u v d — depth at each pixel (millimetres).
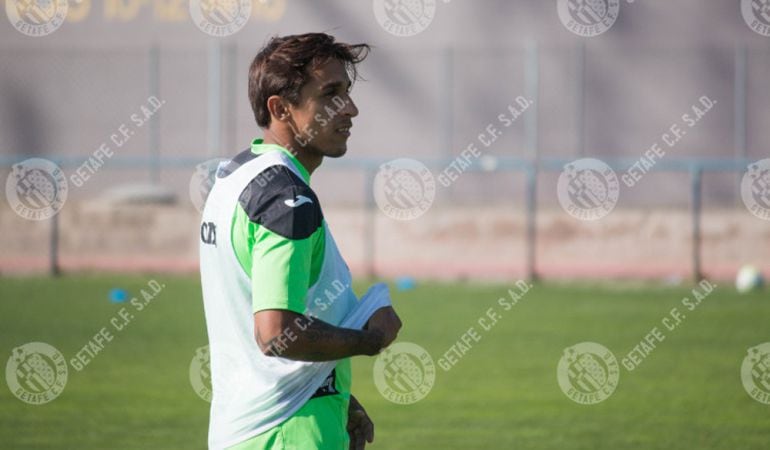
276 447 12125
